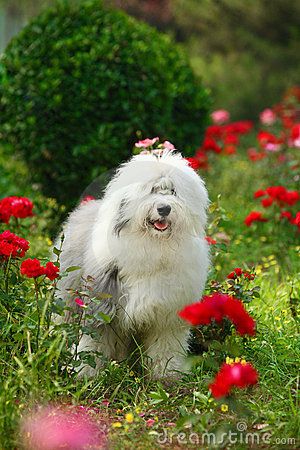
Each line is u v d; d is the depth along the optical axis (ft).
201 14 86.43
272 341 28.27
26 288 26.55
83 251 26.20
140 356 26.37
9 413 21.22
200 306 21.57
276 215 42.09
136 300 24.73
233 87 90.38
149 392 25.58
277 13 85.87
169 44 47.26
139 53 42.52
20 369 22.99
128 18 45.60
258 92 90.17
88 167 41.86
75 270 25.54
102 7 45.21
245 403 23.99
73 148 41.50
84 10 44.24
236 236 42.86
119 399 24.80
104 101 41.52
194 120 45.68
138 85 41.93
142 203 23.65
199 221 24.63
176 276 24.80
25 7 97.55
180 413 23.34
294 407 23.22
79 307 26.18
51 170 42.34
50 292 24.99
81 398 24.71
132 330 25.80
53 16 44.19
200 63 89.61
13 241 25.93
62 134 41.63
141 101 42.04
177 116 44.93
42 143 41.60
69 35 43.16
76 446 21.16
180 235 24.26
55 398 23.35
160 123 42.47
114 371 25.41
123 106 41.52
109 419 23.34
